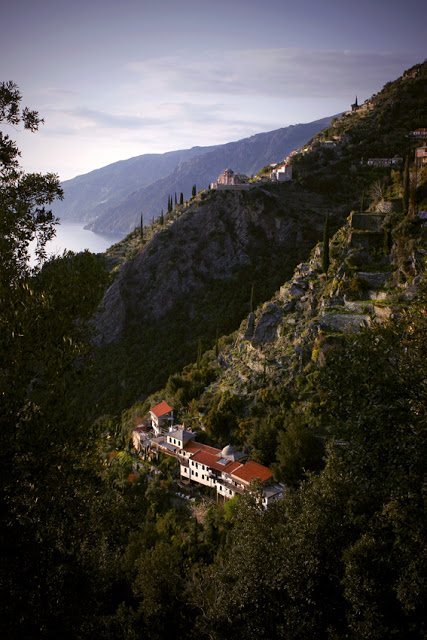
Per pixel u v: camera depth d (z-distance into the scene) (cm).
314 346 6112
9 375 1372
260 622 2058
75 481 1534
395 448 1491
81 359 1661
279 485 5116
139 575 2895
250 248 15925
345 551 1959
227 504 4897
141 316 15125
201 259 16150
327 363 1800
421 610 1653
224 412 6544
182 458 6266
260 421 6006
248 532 2411
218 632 2127
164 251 16288
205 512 5312
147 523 4359
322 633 1986
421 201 6956
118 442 7462
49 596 1440
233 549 2492
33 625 1366
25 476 1338
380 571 1855
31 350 1430
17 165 1961
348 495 2189
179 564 3569
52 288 1655
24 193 1962
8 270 1603
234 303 13925
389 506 1558
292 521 2384
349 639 1852
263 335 7238
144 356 12962
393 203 7419
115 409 11244
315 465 5125
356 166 17550
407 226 6197
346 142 19212
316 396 5538
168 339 13412
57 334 1527
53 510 1435
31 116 1955
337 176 17125
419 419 1495
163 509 5781
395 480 1466
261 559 2200
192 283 15600
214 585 2577
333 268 7156
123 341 14188
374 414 1517
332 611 2025
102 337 14450
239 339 8688
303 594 2020
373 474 1573
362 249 6775
